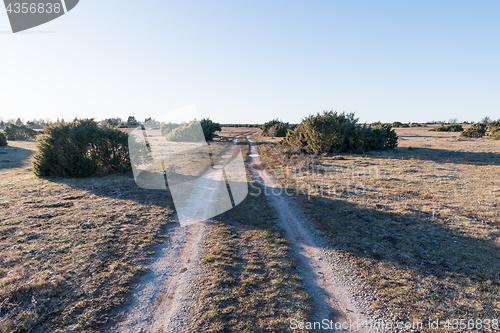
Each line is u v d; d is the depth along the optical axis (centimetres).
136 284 479
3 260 509
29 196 975
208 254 605
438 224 760
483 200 980
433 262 568
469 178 1352
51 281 451
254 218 841
